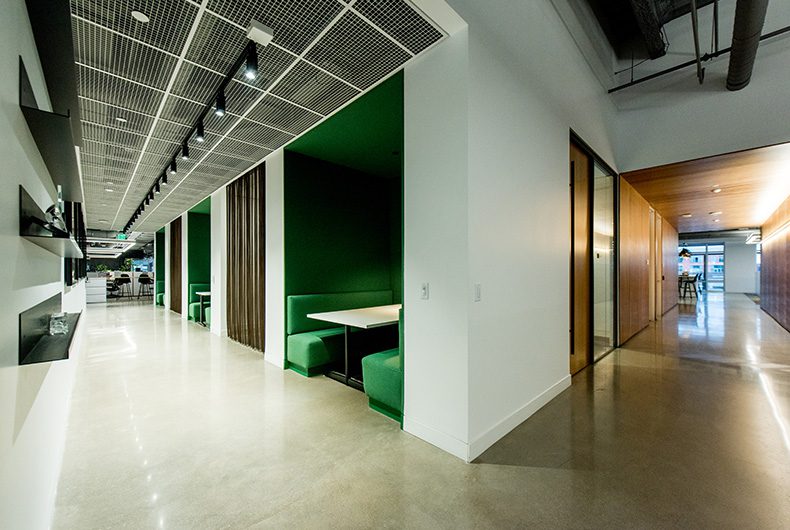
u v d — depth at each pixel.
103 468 2.19
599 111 4.59
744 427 2.76
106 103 3.23
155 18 2.16
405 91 2.72
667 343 5.89
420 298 2.58
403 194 2.72
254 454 2.35
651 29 4.31
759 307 11.08
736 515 1.78
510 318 2.74
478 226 2.38
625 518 1.76
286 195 4.45
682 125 4.71
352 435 2.62
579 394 3.49
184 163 4.99
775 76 4.03
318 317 3.87
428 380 2.52
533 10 3.10
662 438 2.59
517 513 1.79
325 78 2.86
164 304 11.66
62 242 1.51
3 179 1.08
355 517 1.76
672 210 8.70
